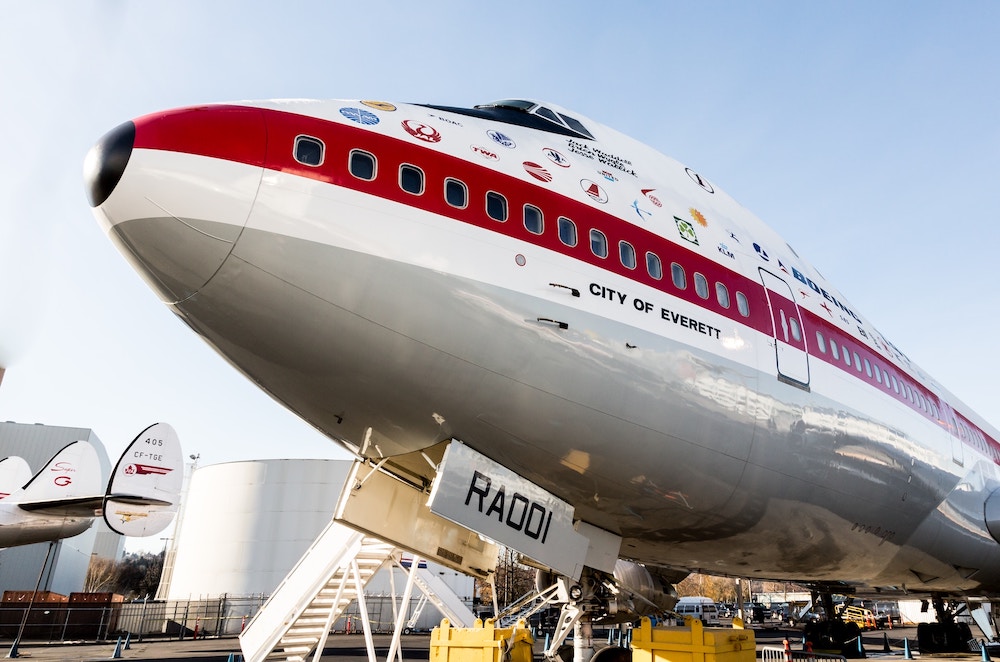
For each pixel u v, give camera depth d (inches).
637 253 334.0
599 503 343.9
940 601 883.4
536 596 414.9
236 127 260.8
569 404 297.7
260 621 450.3
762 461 358.3
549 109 394.9
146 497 1206.3
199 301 261.6
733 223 428.8
